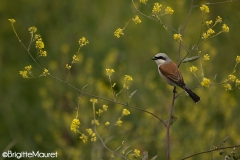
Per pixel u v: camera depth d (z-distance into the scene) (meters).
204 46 14.26
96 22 15.40
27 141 13.62
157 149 11.89
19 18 15.49
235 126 12.39
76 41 15.12
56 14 15.24
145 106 13.01
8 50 15.53
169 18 14.90
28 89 15.12
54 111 13.80
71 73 14.34
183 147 11.59
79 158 11.70
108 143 11.37
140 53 15.05
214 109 12.60
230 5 15.68
